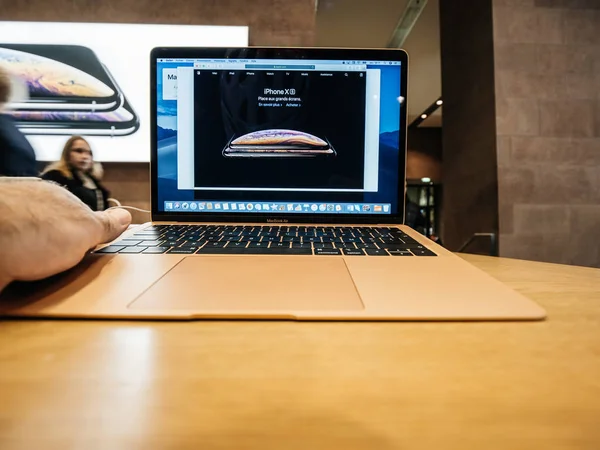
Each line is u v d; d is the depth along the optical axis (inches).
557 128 74.5
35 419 5.1
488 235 73.6
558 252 75.1
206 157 22.3
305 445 4.6
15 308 9.0
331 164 22.5
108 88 71.0
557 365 6.7
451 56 91.7
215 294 10.2
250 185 22.3
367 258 14.4
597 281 14.0
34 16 72.4
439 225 229.5
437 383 6.1
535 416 5.2
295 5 74.9
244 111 22.4
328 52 22.6
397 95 22.7
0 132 40.9
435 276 12.1
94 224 11.6
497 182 74.0
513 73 73.5
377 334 8.2
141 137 72.5
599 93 74.7
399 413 5.3
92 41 70.4
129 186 75.5
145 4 73.8
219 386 6.0
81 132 71.0
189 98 22.2
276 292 10.4
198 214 22.2
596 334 8.3
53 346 7.4
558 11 73.6
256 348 7.4
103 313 8.8
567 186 75.0
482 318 9.0
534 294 11.8
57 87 69.9
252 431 4.9
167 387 5.9
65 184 54.6
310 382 6.1
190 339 7.8
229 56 22.4
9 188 9.4
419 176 224.1
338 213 22.4
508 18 73.2
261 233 19.0
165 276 11.7
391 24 107.3
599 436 4.8
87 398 5.6
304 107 22.5
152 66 22.2
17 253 8.6
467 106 84.4
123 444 4.7
